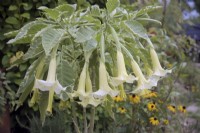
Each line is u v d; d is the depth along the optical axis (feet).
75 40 6.82
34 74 7.23
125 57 7.38
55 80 6.60
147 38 7.08
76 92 6.81
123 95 7.50
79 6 12.19
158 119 12.84
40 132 11.22
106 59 7.86
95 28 7.26
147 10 7.48
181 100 18.71
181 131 13.88
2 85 11.92
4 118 12.10
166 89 14.26
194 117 17.39
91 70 7.73
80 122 12.19
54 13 7.07
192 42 20.97
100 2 14.30
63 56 7.57
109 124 12.66
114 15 7.31
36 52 7.04
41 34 6.81
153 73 7.22
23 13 12.87
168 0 18.76
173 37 19.16
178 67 15.90
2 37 12.49
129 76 6.75
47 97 7.18
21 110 13.03
